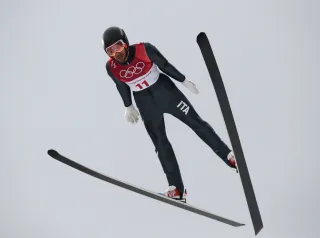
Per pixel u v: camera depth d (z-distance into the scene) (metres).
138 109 19.44
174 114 19.27
